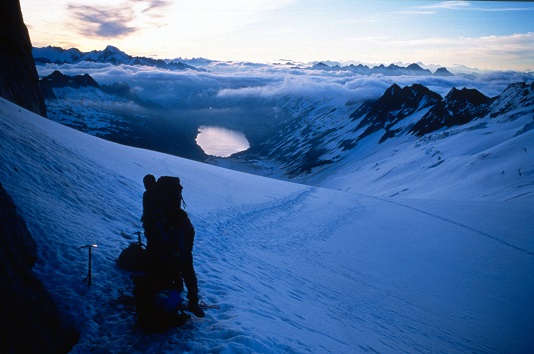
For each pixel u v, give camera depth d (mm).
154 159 33750
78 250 8281
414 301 15898
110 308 6469
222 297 7844
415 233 29719
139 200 16047
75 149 19797
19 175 11156
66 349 5117
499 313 16844
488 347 12797
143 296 5816
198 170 36312
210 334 5750
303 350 6004
